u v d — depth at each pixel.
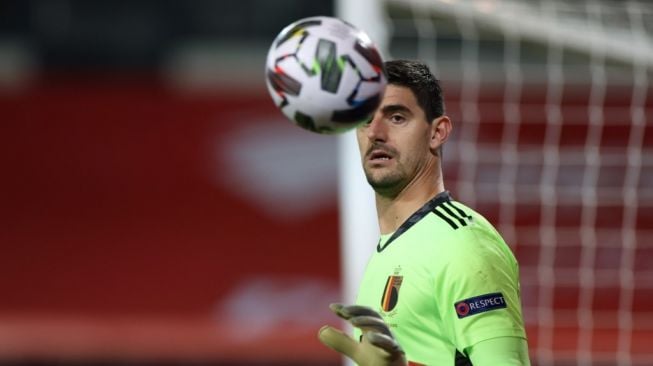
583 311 26.89
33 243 36.34
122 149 37.19
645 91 25.06
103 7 45.19
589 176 26.61
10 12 45.12
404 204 11.88
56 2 45.19
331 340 9.88
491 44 32.22
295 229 36.06
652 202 26.33
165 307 35.50
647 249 26.84
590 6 19.45
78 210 36.81
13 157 37.19
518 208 27.00
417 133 11.73
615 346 26.97
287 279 35.53
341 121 9.65
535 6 19.30
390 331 9.70
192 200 36.62
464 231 11.23
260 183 36.59
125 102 37.75
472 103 29.23
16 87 38.97
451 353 11.10
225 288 35.41
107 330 35.09
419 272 11.23
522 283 26.84
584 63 22.67
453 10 19.09
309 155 36.81
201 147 37.19
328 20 9.80
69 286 35.97
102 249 36.25
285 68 9.60
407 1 19.12
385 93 10.62
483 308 10.79
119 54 44.81
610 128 26.44
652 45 19.38
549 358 26.36
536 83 28.17
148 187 36.81
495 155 27.86
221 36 44.47
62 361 34.66
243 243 35.88
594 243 26.72
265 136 37.16
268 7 44.62
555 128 27.11
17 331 35.00
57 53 44.78
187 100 37.84
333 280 35.12
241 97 37.81
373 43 9.78
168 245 36.16
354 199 18.33
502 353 10.70
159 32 44.91
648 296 27.02
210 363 34.34
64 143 37.38
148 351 34.28
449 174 27.45
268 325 34.62
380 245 12.07
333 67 9.49
